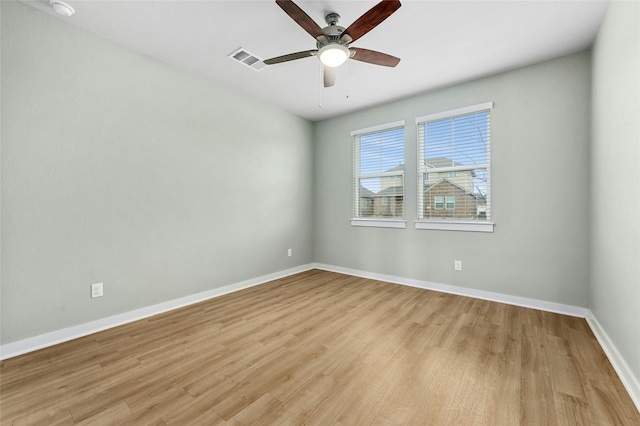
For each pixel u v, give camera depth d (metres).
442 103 3.31
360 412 1.37
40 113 2.00
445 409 1.38
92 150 2.26
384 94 3.49
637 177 1.48
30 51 1.95
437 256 3.40
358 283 3.73
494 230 2.99
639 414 1.34
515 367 1.74
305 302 2.99
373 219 3.95
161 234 2.72
